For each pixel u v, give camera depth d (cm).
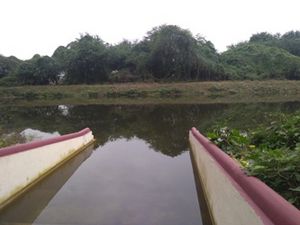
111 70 5172
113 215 487
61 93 4259
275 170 331
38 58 5350
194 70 4869
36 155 636
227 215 364
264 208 260
